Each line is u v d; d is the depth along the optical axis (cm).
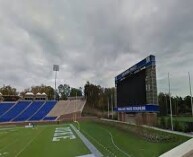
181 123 3011
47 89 13875
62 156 2158
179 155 1441
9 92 12738
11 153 2355
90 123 6222
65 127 5466
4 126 6525
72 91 14550
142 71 3562
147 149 2145
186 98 7512
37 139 3403
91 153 2238
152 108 3238
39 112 8106
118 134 3412
